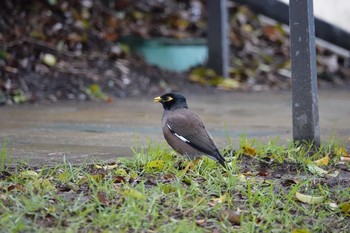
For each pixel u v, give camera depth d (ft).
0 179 27.89
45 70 57.88
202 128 30.71
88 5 68.33
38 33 61.31
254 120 46.85
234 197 26.86
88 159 32.37
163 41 67.15
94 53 62.59
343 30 67.56
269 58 71.20
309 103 34.40
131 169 29.84
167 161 30.42
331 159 33.14
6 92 54.03
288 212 25.81
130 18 70.33
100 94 56.13
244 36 73.82
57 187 26.78
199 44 67.72
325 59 73.87
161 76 63.00
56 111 50.03
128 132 41.24
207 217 24.72
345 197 27.25
